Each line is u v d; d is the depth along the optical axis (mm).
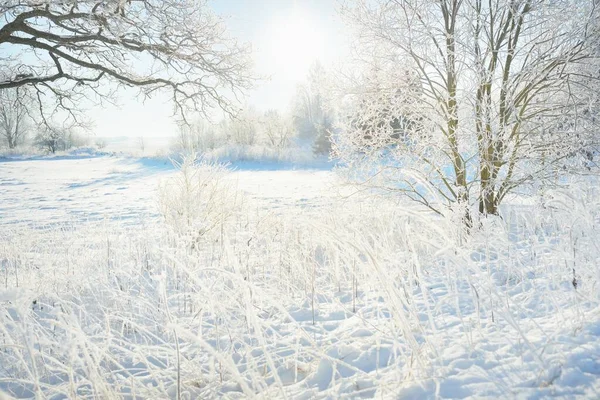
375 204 6262
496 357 2115
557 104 6336
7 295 2008
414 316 2369
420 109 7016
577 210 3205
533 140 6379
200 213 6086
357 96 7441
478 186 6930
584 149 6070
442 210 2912
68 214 11852
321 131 31781
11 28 8836
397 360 2109
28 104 12891
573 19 5945
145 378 2512
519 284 3404
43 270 4676
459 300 3227
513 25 6254
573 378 1787
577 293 2729
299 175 23750
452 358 2188
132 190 18562
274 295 3742
